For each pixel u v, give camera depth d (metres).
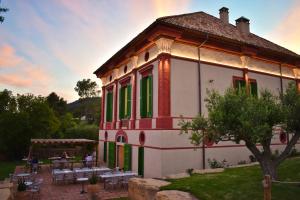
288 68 21.48
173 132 14.52
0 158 30.28
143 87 17.05
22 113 31.14
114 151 21.77
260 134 8.16
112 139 22.80
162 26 14.55
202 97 16.03
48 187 15.56
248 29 22.86
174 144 14.47
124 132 19.78
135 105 18.23
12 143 30.28
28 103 32.88
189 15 19.53
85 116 68.25
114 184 15.41
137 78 18.39
